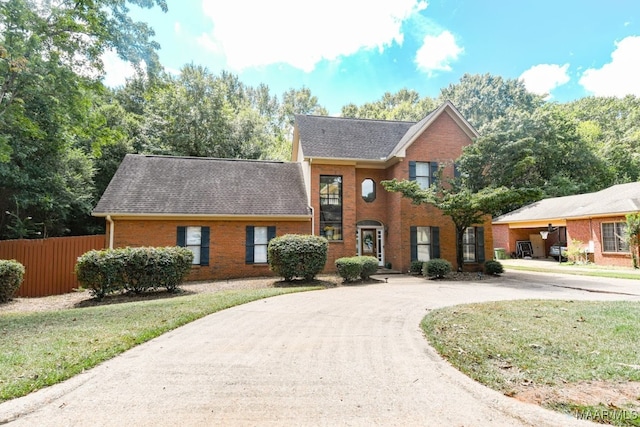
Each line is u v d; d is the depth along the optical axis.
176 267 11.45
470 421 3.05
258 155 29.73
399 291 10.93
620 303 8.23
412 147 16.77
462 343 5.16
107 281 10.60
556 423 2.96
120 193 14.84
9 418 3.11
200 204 15.21
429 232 16.61
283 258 12.76
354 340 5.59
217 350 5.08
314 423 3.04
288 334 5.96
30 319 7.29
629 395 3.43
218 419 3.11
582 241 21.38
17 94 12.00
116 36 12.77
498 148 14.55
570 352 4.68
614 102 44.16
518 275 15.57
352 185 17.30
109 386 3.81
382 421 3.07
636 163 33.16
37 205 16.80
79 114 13.01
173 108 27.55
